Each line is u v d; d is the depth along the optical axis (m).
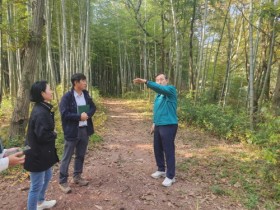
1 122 10.26
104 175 5.48
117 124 11.91
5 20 8.26
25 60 6.97
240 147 7.76
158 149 5.34
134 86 30.56
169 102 4.92
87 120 4.79
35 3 6.91
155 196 4.62
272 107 8.79
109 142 8.42
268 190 4.98
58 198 4.41
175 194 4.73
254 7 9.52
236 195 4.75
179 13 15.41
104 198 4.48
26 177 5.18
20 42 6.84
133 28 24.48
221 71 19.39
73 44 18.75
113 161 6.44
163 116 4.93
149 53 27.75
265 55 12.08
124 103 21.89
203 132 9.72
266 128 7.50
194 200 4.55
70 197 4.46
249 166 6.11
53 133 3.63
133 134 9.83
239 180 5.39
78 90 4.57
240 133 8.52
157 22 22.50
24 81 6.91
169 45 19.14
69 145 4.46
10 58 12.80
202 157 6.82
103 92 35.41
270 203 4.54
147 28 22.98
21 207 4.18
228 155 6.96
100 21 28.17
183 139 8.74
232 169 5.98
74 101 4.53
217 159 6.66
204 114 10.40
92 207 4.18
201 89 14.95
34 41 6.91
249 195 4.77
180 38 17.47
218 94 18.95
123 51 31.95
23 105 6.96
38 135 3.44
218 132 9.20
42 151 3.52
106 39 30.39
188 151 7.39
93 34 27.16
